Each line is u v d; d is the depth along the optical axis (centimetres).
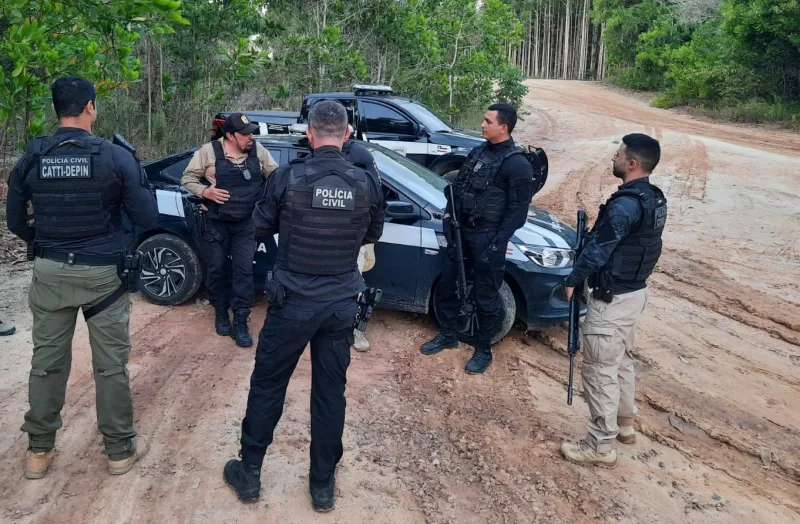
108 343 315
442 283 489
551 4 6425
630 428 394
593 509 330
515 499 336
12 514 300
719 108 2481
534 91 3550
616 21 3841
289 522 306
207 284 500
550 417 420
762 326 586
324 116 290
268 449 364
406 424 403
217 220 479
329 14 1459
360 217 290
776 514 332
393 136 989
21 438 361
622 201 337
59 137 299
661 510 332
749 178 1246
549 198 1109
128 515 304
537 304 497
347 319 295
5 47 652
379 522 311
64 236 299
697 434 411
